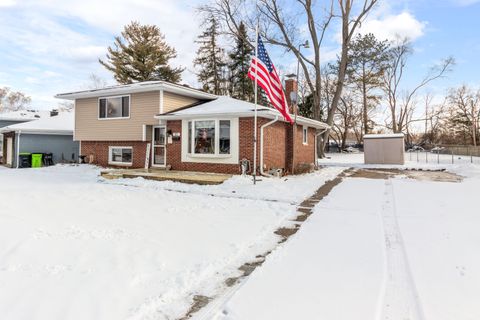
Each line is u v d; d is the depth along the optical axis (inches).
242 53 1454.2
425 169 673.0
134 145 622.2
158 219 258.1
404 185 424.5
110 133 639.1
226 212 281.3
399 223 238.5
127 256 175.8
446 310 118.4
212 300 130.4
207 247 191.2
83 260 169.6
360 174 572.1
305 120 625.0
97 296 129.8
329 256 175.2
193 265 163.6
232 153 502.3
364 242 197.6
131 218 261.3
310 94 1365.7
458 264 160.9
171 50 1491.1
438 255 173.2
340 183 445.1
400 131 1873.8
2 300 126.0
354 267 159.9
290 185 408.2
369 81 1524.4
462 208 283.0
